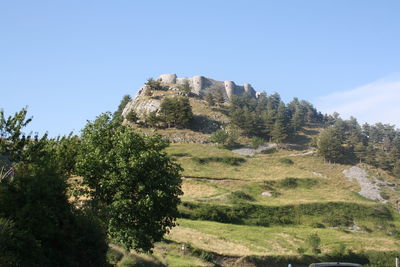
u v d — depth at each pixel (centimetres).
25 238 1928
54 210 2219
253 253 5675
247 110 18888
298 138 18250
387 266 6494
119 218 3189
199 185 10875
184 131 16112
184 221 7719
